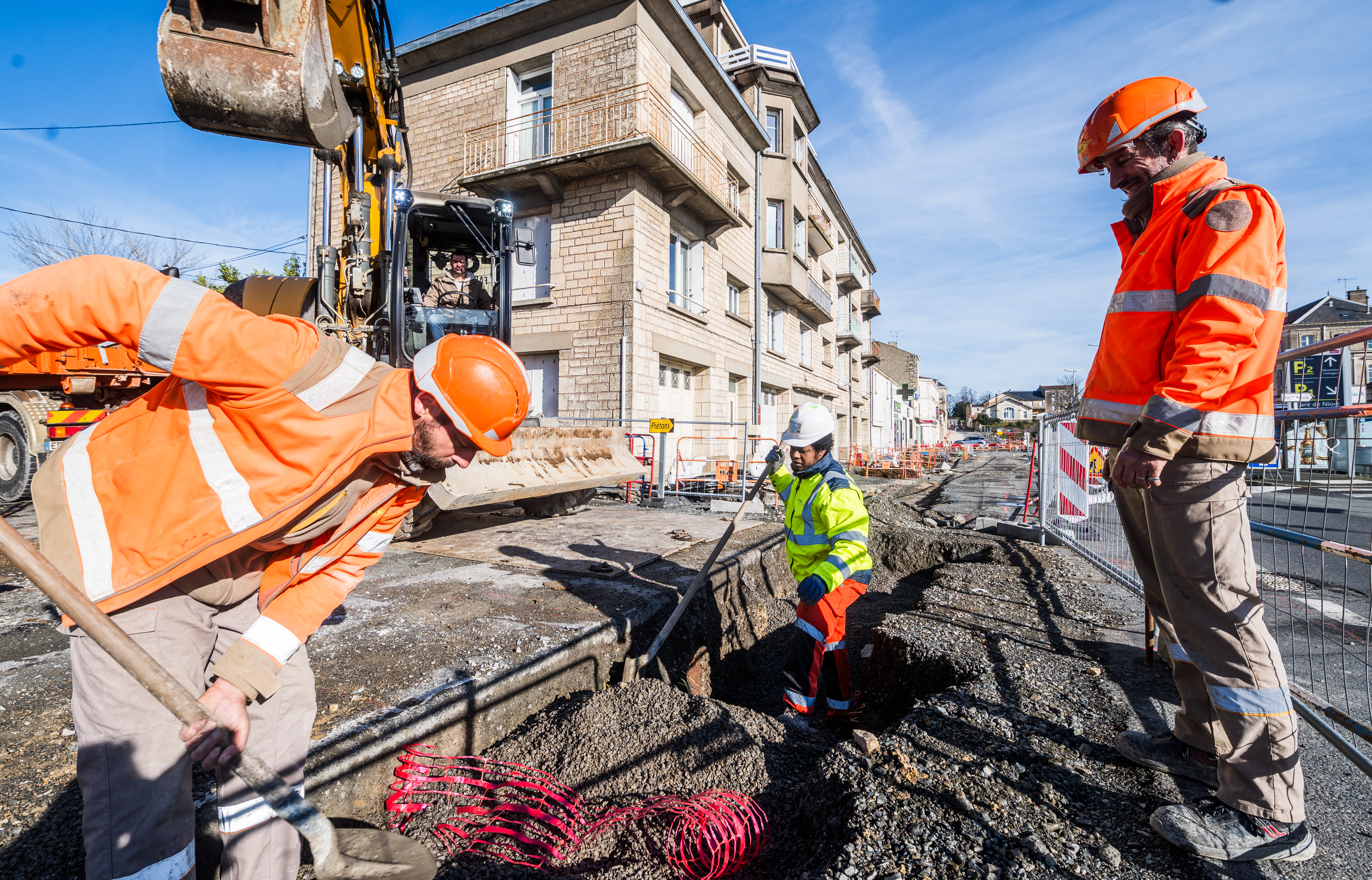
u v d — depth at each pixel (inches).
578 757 93.0
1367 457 98.3
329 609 59.1
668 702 103.4
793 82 630.5
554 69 418.9
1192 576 65.2
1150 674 112.3
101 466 48.7
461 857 75.6
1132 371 72.3
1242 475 64.1
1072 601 160.9
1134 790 76.7
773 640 197.5
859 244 1112.8
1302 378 110.9
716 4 585.0
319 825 48.9
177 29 90.4
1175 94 69.4
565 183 424.5
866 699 142.3
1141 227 77.2
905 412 1845.5
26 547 42.3
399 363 223.8
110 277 42.4
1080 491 225.5
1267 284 60.2
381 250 234.5
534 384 448.8
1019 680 110.7
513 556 191.5
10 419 299.9
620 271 405.1
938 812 73.3
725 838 74.0
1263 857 62.7
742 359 580.4
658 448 389.4
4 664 106.8
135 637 48.4
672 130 441.1
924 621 146.3
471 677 100.8
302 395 47.4
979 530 290.8
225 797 54.9
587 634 124.0
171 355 43.5
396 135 241.6
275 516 48.8
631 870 74.9
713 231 506.6
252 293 235.0
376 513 59.2
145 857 47.8
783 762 94.4
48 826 64.2
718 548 145.9
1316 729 76.4
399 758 84.2
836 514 126.6
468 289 258.4
